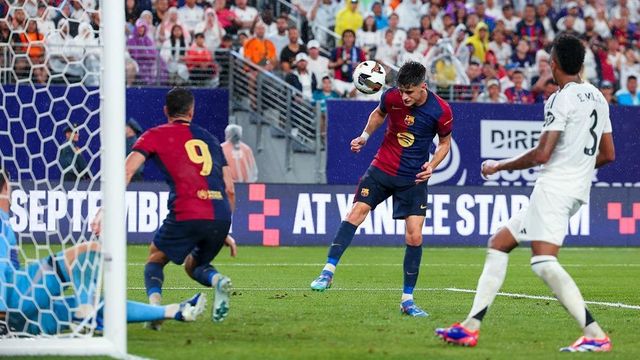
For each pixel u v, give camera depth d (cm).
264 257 5156
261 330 2402
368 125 2939
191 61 6397
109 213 1973
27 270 2127
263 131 6519
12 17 2577
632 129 6456
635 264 5038
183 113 2388
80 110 5294
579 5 7706
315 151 6481
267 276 4109
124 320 1997
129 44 6444
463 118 6266
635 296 3509
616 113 6450
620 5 7938
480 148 6281
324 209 5981
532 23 7494
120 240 1981
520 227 2156
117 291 1984
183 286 3594
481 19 7531
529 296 3406
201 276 2389
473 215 6119
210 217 2331
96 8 2544
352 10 7212
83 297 2078
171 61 6412
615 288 3800
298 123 6538
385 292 3484
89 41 2980
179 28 6606
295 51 6700
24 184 5162
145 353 2012
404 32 7219
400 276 4175
